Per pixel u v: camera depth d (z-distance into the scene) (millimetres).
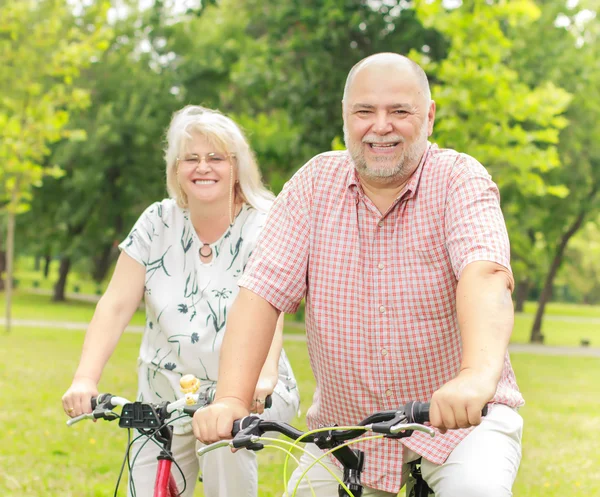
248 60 22734
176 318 3486
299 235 2703
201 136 3465
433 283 2594
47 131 17641
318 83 20734
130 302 3539
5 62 17422
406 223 2602
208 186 3455
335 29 20312
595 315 51969
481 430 2559
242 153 3518
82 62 17859
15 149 17297
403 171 2527
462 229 2418
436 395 1984
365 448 2779
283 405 3457
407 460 2826
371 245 2635
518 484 6551
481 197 2479
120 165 32188
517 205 22422
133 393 10297
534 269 30109
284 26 21203
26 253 37031
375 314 2639
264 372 3182
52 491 5840
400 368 2656
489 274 2270
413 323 2621
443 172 2584
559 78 20906
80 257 34969
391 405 2711
